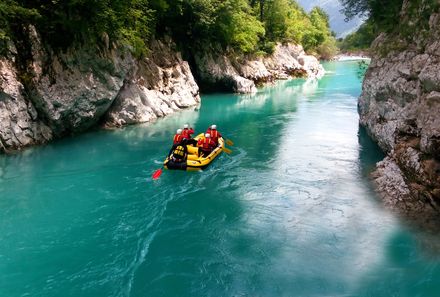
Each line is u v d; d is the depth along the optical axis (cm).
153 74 2578
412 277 822
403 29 1518
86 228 1027
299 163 1530
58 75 1719
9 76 1555
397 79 1377
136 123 2188
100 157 1577
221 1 3488
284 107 2825
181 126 2150
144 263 880
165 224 1055
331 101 3061
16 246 940
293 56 5588
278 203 1183
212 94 3606
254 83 4169
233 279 830
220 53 3691
